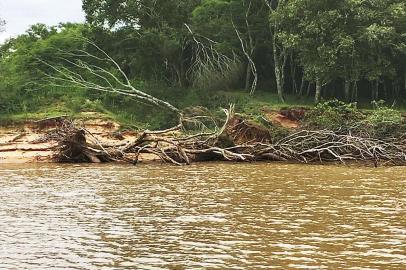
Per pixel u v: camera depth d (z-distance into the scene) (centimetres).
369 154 2628
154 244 941
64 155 2722
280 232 1030
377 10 4006
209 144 2819
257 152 2798
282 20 4047
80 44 4206
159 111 3712
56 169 2384
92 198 1496
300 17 4003
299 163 2705
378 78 4109
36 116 3250
